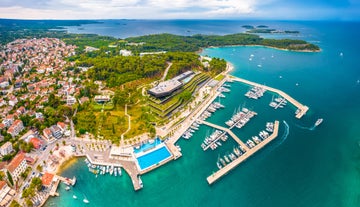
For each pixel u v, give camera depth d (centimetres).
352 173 15438
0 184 13000
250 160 16550
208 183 14512
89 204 13062
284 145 18238
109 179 14688
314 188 14225
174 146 17838
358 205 13088
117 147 17425
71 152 16800
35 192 13325
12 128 18375
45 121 19725
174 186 14375
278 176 15125
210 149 17675
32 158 15875
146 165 15788
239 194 13788
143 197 13612
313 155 17138
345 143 18600
